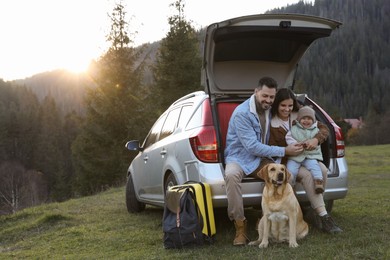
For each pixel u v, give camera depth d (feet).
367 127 231.09
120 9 88.63
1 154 190.80
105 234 18.35
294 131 15.33
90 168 81.61
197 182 15.06
